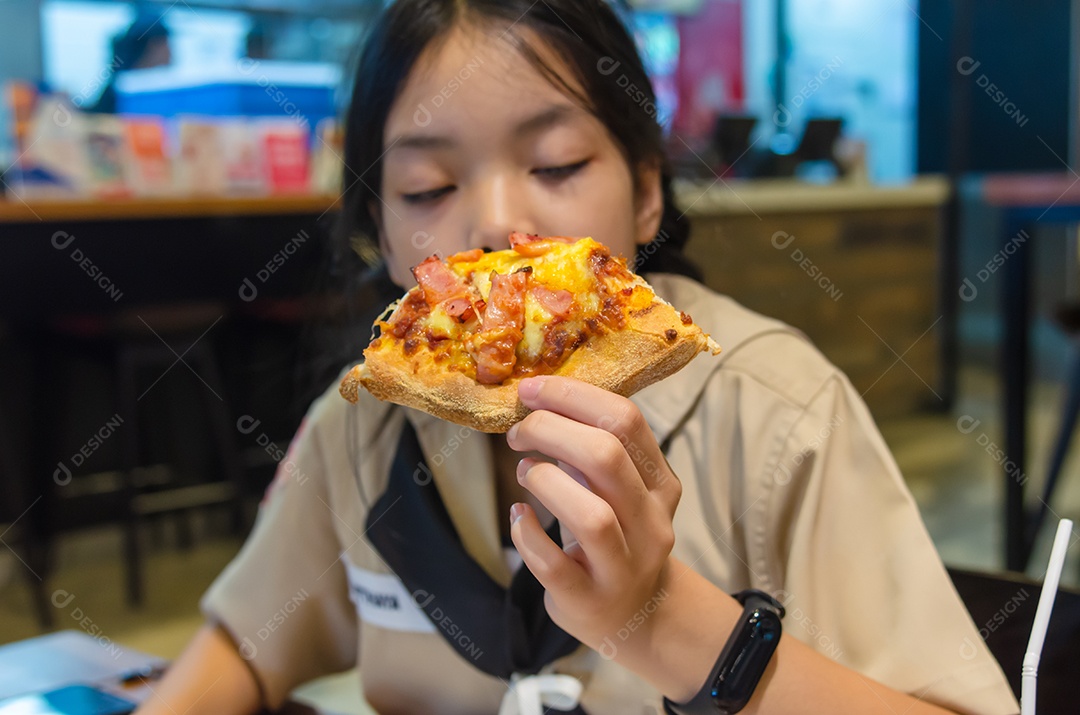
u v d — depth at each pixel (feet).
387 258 2.15
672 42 10.36
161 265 6.37
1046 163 10.44
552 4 1.90
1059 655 1.94
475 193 1.89
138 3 7.54
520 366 1.62
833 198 8.20
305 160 7.04
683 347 1.60
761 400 1.97
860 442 1.94
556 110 1.86
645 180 2.09
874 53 11.21
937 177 11.05
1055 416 8.72
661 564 1.66
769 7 10.83
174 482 6.95
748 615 1.72
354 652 2.42
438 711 2.16
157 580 6.03
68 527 6.61
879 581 1.88
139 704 2.15
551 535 1.97
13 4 7.37
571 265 1.63
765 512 1.94
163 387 6.82
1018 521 5.09
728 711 1.70
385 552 2.08
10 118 6.15
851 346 8.63
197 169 6.62
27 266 5.93
